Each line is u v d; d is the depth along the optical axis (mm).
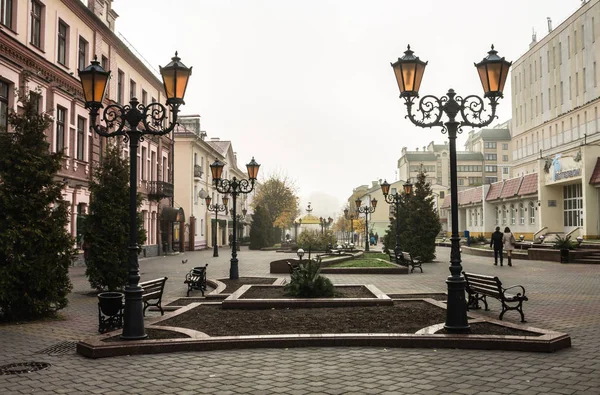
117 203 15047
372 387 5805
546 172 40656
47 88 21781
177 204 46844
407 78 8492
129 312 7914
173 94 8188
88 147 25797
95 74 8250
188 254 40594
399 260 23984
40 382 6148
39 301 10609
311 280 12062
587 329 9000
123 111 8555
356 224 66062
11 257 10484
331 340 7930
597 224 34844
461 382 5941
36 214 10930
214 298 13430
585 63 49000
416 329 8562
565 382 5875
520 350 7457
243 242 67562
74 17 24719
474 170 112812
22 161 10781
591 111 47750
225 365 6855
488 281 10328
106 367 6820
